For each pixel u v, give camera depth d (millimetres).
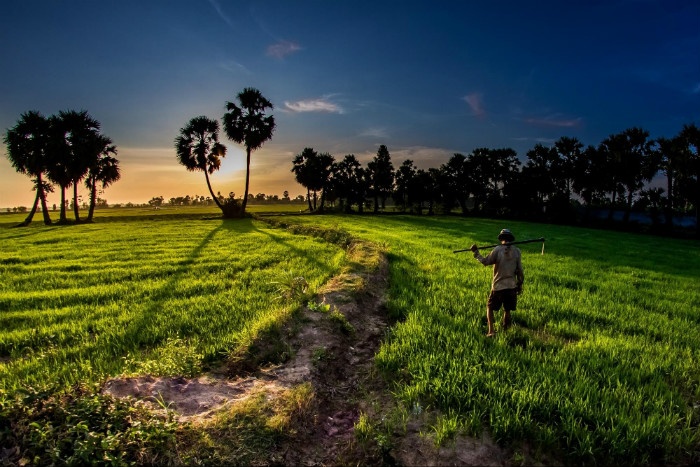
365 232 30469
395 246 21500
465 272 14102
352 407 5379
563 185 71750
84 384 4918
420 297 10461
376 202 87250
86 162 44531
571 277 14023
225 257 17172
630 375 6035
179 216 56094
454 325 7996
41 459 3596
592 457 4125
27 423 3963
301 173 78500
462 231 35281
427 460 4172
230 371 5922
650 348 7117
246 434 4285
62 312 9195
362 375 6246
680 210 60375
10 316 8891
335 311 8109
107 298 10594
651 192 59812
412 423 4789
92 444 3680
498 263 7691
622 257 22156
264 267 14867
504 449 4301
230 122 51844
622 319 9016
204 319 8336
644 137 58875
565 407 4836
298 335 7055
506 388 5277
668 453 4273
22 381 5461
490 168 79562
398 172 85562
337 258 15961
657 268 18422
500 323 8430
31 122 43312
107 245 22422
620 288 12641
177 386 5227
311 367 6023
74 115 44438
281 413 4668
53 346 7031
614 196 64312
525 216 71812
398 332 7637
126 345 7016
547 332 8102
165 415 4402
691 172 52500
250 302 9625
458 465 4078
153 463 3756
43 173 44875
